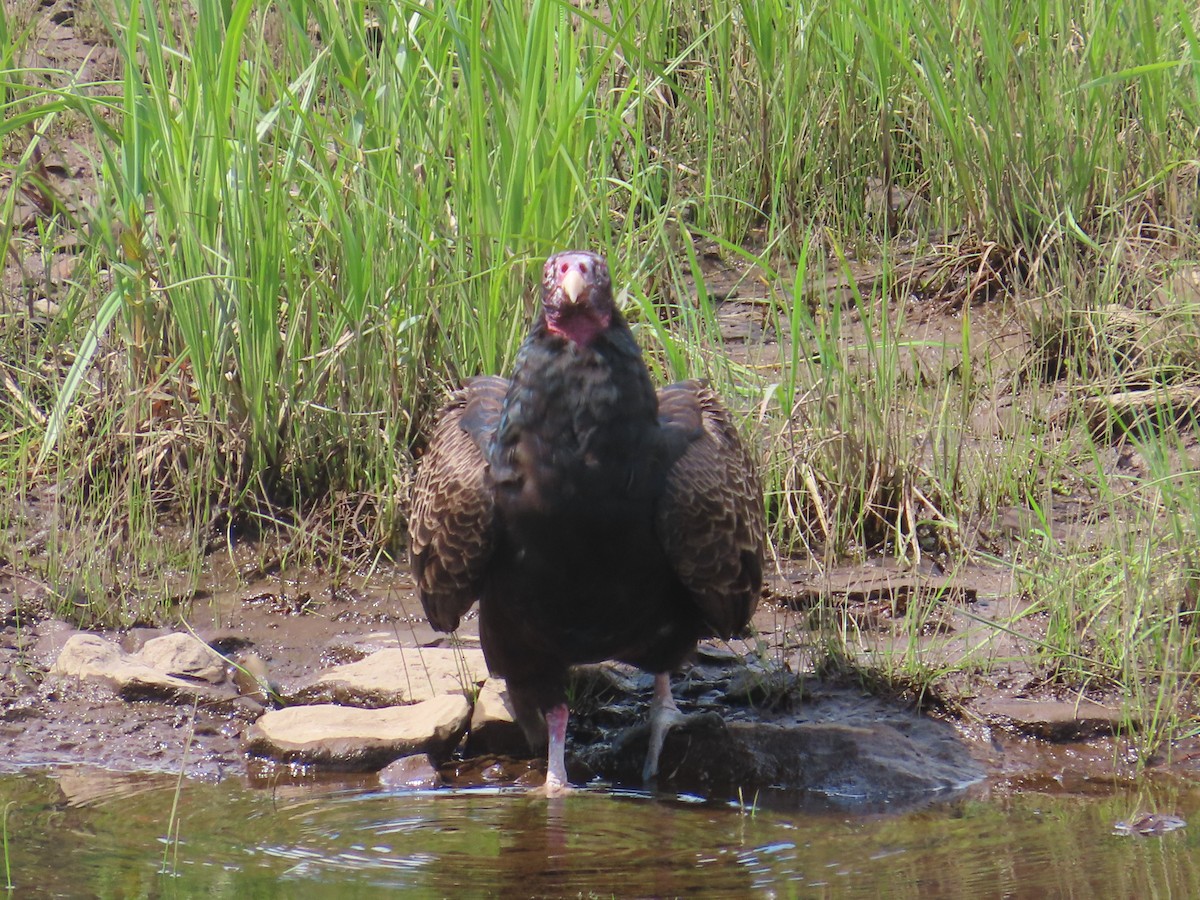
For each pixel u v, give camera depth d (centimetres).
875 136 1425
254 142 1076
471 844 725
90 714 898
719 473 825
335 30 1127
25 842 727
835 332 1122
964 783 810
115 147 1310
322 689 919
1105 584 950
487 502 802
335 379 1105
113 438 1112
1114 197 1316
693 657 951
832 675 916
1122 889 658
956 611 930
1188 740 842
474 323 1103
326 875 686
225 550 1077
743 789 818
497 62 1059
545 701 838
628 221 1131
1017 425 1141
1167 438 1110
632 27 1341
